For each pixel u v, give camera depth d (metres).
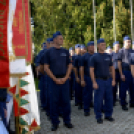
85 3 16.41
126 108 5.73
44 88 6.02
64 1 16.70
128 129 4.21
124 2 16.05
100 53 4.66
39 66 5.46
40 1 17.25
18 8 2.40
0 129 2.12
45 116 5.35
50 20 16.98
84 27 16.50
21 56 2.42
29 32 3.13
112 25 15.97
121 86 5.80
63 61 4.25
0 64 2.35
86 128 4.32
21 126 3.14
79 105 6.00
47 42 5.36
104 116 4.98
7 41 2.37
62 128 4.37
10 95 3.05
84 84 5.37
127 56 5.72
